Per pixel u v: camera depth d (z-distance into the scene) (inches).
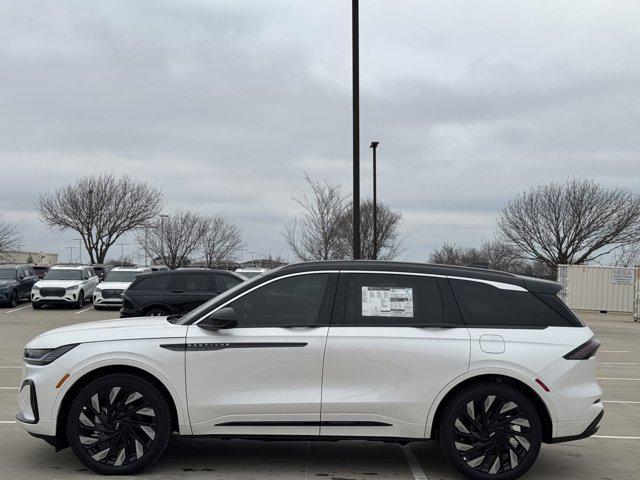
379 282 207.6
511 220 2001.7
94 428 196.9
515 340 199.8
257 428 197.0
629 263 1968.5
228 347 197.8
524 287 209.0
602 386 394.3
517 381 199.2
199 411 196.7
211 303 208.5
